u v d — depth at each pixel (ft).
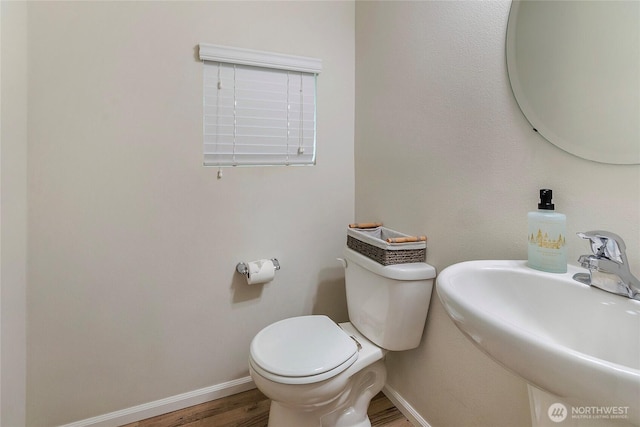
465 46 3.54
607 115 2.37
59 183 4.09
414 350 4.50
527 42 2.92
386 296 4.08
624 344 2.01
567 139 2.63
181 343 4.86
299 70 5.32
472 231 3.52
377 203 5.24
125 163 4.39
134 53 4.35
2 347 3.52
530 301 2.51
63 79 4.04
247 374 5.33
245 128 5.10
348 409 4.26
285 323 4.53
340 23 5.64
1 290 3.48
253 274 4.88
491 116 3.27
